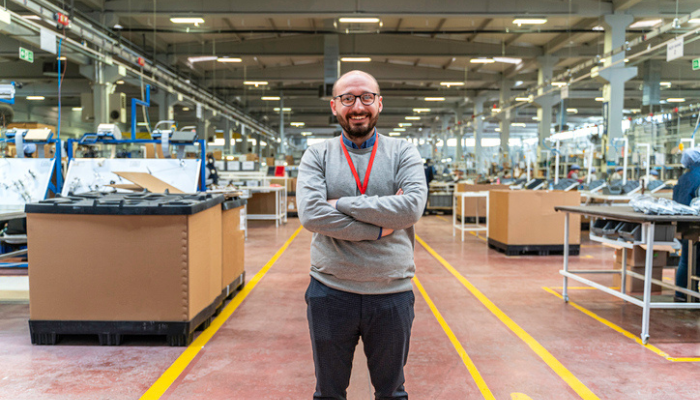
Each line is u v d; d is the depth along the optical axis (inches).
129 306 117.6
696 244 159.8
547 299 171.5
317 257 62.0
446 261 247.8
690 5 493.0
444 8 483.5
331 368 62.1
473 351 119.8
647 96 648.4
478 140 1002.7
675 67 644.1
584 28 594.2
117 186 175.0
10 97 186.1
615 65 517.0
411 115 1350.9
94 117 528.4
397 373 63.1
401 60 784.9
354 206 57.6
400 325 61.1
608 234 146.9
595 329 137.7
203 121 859.4
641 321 145.6
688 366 110.6
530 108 1081.4
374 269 59.4
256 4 479.5
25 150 195.3
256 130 1273.4
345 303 60.1
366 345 63.0
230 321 142.6
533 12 493.4
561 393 96.4
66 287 117.3
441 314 152.4
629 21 505.7
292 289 183.2
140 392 94.9
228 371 105.7
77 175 188.2
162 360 111.4
